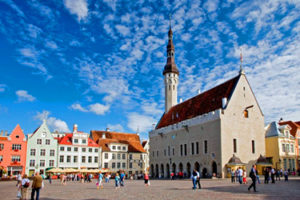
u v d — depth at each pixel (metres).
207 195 23.55
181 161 69.25
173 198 22.00
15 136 79.31
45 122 85.06
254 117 61.78
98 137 100.94
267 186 31.75
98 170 72.62
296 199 19.97
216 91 67.06
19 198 23.95
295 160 67.25
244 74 63.00
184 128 69.00
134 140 108.75
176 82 88.75
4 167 76.00
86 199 22.94
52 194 27.98
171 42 91.50
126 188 35.12
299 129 71.19
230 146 56.62
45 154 83.12
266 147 67.69
